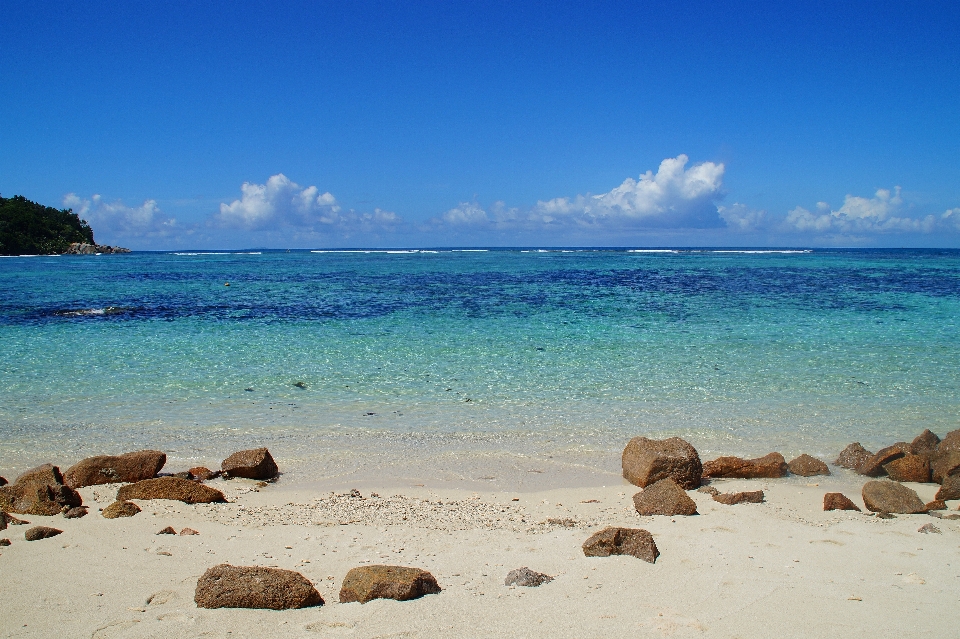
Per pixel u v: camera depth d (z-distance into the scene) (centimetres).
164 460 1007
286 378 1708
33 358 1961
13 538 709
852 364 1875
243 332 2483
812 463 1052
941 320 2816
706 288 4600
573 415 1368
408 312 3128
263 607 538
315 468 1051
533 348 2138
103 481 963
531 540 730
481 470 1045
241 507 859
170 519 792
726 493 917
